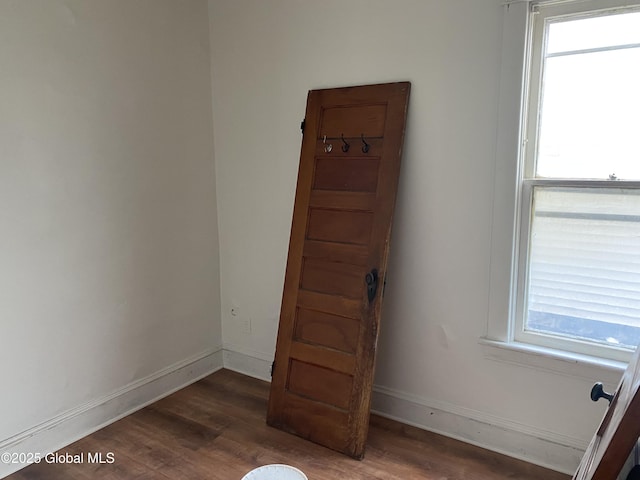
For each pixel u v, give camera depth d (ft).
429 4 6.55
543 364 6.39
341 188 7.33
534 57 6.13
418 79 6.80
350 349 7.04
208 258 9.46
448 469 6.55
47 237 6.73
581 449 6.32
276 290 8.97
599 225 6.01
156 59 8.02
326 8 7.46
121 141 7.61
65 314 7.06
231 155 9.10
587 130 5.97
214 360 9.79
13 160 6.25
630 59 5.60
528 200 6.39
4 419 6.44
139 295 8.17
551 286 6.46
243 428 7.64
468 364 7.05
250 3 8.28
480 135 6.44
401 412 7.77
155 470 6.57
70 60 6.78
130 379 8.17
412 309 7.42
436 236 7.03
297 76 7.98
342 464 6.70
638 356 4.00
